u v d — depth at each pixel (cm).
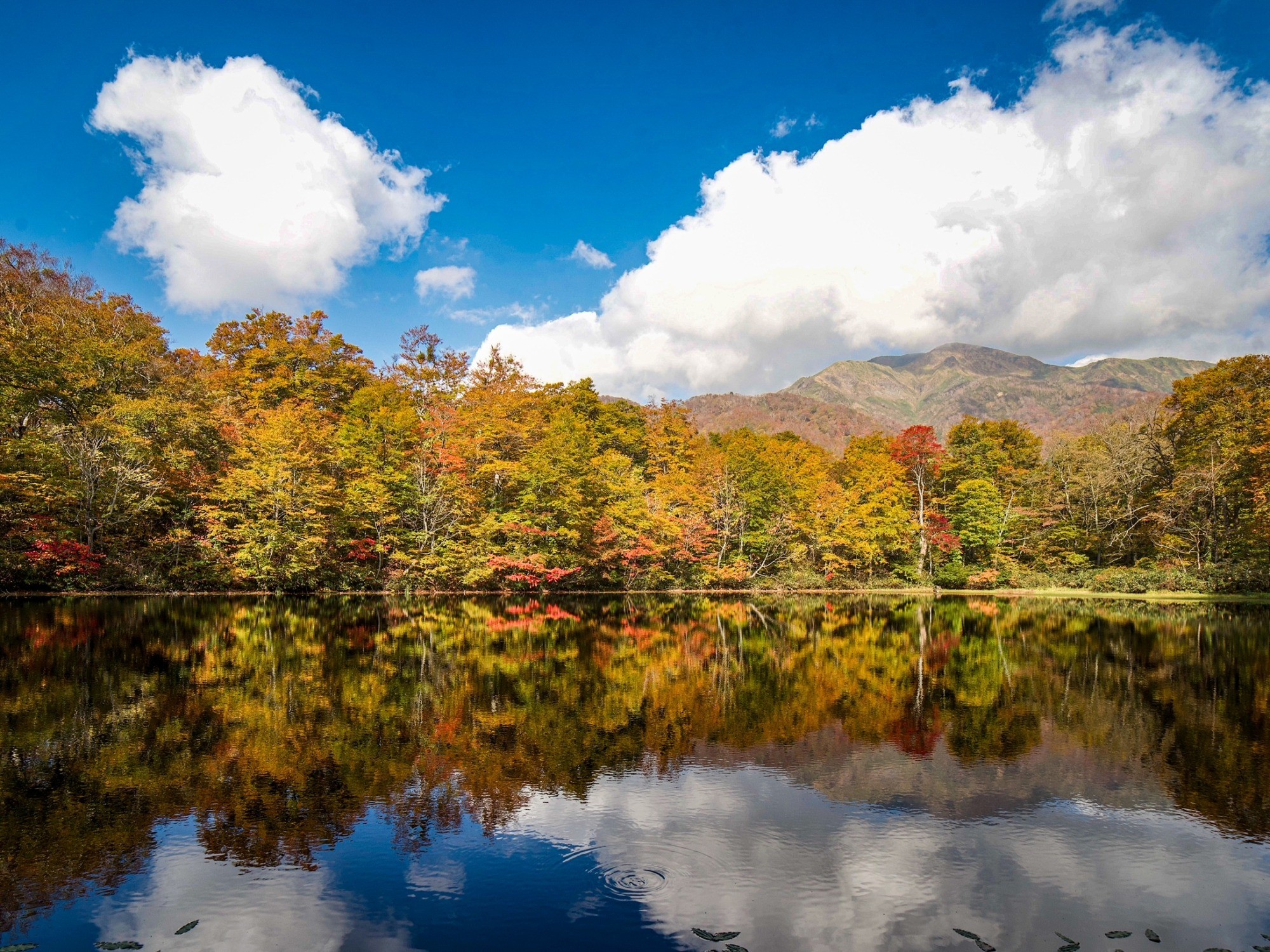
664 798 982
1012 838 867
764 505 6159
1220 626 3209
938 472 6912
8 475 3425
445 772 1080
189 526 4438
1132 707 1548
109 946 622
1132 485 5856
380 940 636
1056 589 5872
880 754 1194
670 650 2388
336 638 2517
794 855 813
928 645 2577
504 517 5000
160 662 1953
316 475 4494
